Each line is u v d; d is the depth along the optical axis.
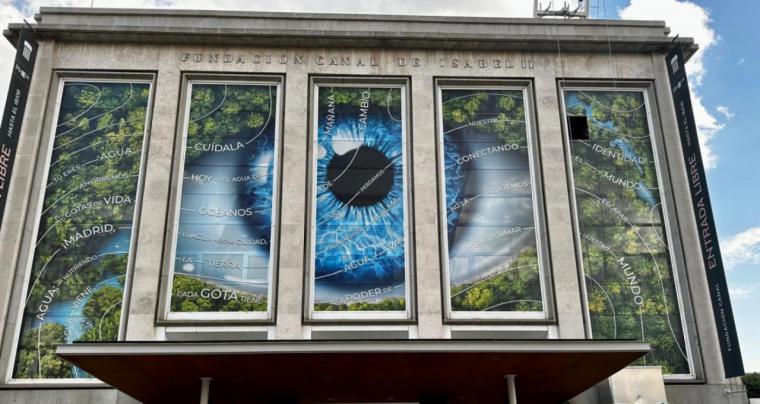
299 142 23.22
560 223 22.69
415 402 20.69
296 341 15.64
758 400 24.91
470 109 24.20
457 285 22.06
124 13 24.50
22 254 21.61
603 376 17.83
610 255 22.75
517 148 23.81
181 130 23.44
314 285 21.78
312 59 24.33
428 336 21.17
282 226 22.14
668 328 22.06
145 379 17.58
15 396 20.20
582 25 25.41
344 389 18.95
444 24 25.06
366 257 22.20
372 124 23.80
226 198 22.70
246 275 21.83
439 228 22.58
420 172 23.02
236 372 17.02
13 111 22.14
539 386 19.03
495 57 24.69
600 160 23.89
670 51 24.58
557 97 24.31
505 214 22.98
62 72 23.80
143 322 20.86
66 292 21.42
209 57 24.17
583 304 22.09
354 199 22.84
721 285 21.58
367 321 21.33
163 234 21.89
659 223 23.28
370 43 24.48
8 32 23.83
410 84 24.19
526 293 22.11
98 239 22.05
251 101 23.94
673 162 23.77
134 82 23.95
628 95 24.78
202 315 21.28
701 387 21.31
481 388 19.12
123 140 23.23
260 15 24.75
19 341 20.81
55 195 22.50
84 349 15.34
